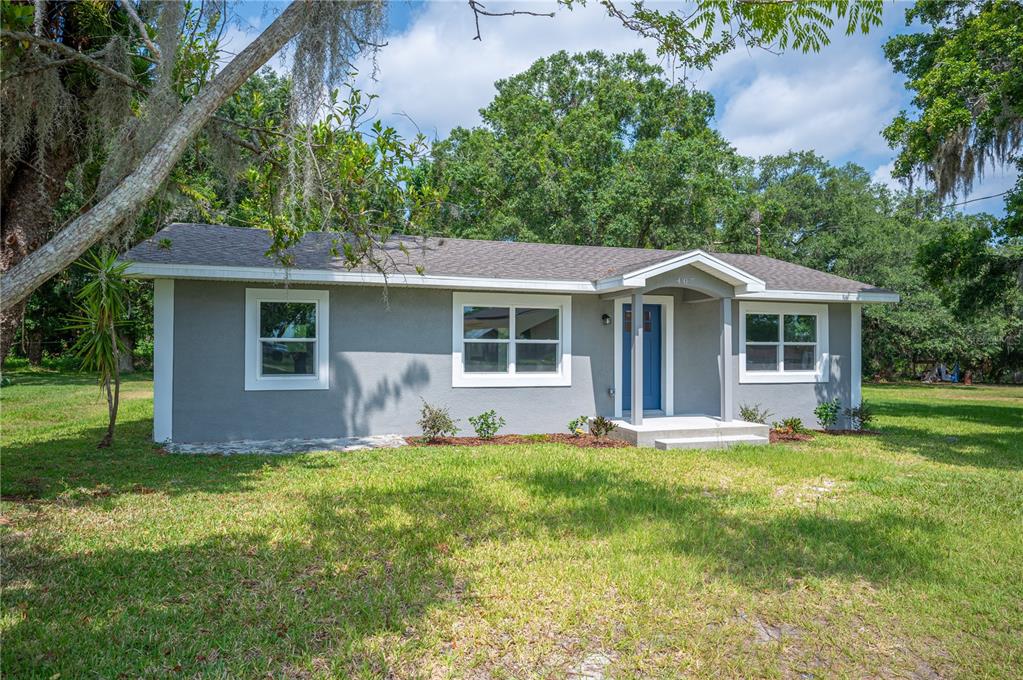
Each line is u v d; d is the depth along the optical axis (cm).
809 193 3778
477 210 2908
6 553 507
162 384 1044
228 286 1077
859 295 1366
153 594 434
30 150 755
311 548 530
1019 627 414
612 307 1305
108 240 835
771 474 876
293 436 1113
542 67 3322
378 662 356
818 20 618
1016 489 791
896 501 729
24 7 611
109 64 720
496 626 403
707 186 2688
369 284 1119
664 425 1187
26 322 3005
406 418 1177
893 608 438
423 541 549
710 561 515
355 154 745
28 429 1253
